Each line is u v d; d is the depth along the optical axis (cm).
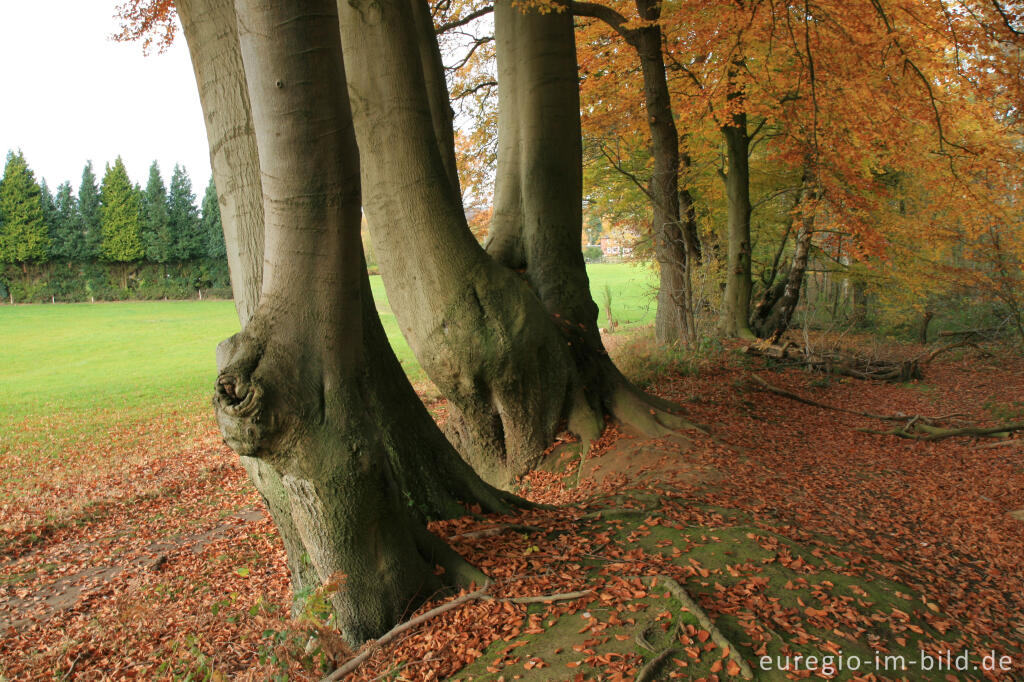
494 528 559
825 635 392
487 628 422
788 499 680
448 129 991
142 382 2584
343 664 430
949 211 1589
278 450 431
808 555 502
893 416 1126
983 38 1054
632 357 1413
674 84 1661
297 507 452
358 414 452
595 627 398
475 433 945
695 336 1477
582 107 1742
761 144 2117
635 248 2636
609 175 2077
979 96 1160
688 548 498
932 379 1523
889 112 1303
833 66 1303
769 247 2692
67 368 2969
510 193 1061
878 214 1781
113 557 880
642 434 906
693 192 2103
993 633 438
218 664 500
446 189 831
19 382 2608
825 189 1384
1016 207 1505
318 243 432
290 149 416
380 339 591
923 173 1564
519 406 902
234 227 520
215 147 521
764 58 1467
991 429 995
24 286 6169
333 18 416
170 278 6638
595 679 347
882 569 505
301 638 452
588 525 573
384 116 795
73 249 6312
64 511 1094
